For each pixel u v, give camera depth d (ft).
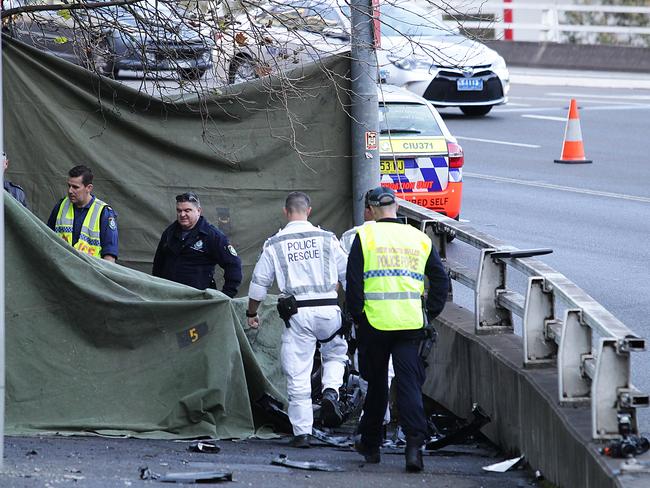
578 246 174.40
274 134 121.70
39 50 112.37
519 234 182.91
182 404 95.55
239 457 87.81
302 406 96.48
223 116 119.65
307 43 111.65
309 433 96.73
